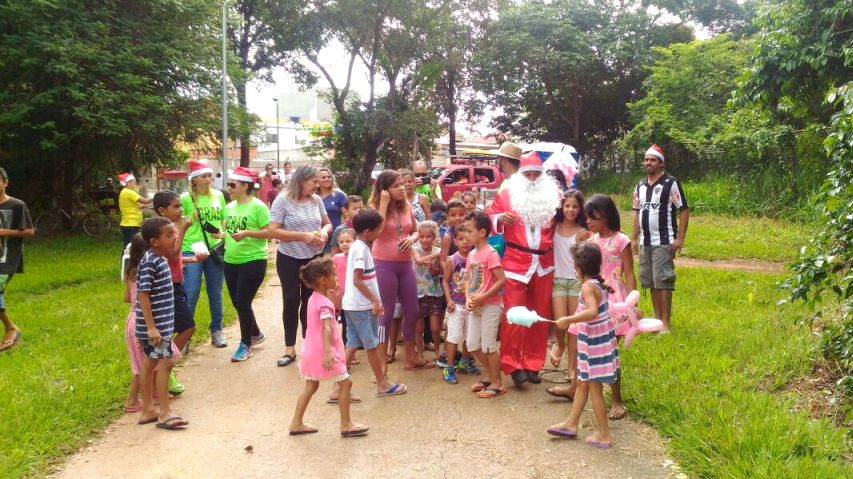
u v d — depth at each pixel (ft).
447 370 17.51
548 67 89.35
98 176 64.18
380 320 17.28
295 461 12.92
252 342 21.52
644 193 20.93
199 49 53.36
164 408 14.75
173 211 16.79
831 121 14.94
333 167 97.45
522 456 12.89
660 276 20.48
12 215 20.62
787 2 25.82
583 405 13.61
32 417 14.43
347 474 12.33
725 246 38.58
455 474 12.24
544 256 16.70
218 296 21.24
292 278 19.24
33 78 47.65
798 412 13.51
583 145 101.71
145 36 50.03
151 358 14.57
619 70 93.61
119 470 12.65
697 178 68.59
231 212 19.99
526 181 16.62
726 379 15.49
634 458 12.62
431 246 19.34
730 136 57.62
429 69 90.53
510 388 16.98
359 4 81.97
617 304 13.50
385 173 17.62
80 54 44.32
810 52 24.47
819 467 10.94
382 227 17.29
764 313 21.77
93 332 22.06
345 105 96.58
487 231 16.20
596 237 15.96
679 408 14.02
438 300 19.40
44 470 12.55
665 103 73.87
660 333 19.85
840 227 14.73
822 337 15.70
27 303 27.02
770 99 26.76
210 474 12.43
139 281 14.24
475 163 72.84
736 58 71.20
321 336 13.82
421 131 90.68
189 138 59.16
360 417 15.16
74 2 45.37
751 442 11.96
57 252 43.27
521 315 13.50
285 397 16.61
